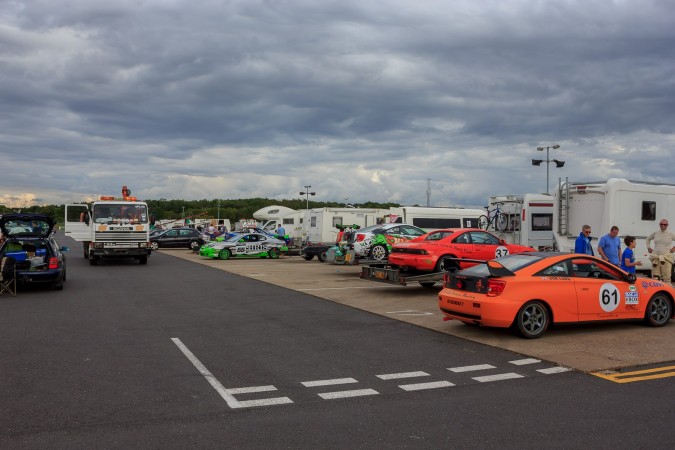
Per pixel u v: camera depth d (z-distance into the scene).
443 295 9.03
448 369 6.73
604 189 14.79
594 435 4.60
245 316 10.48
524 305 8.26
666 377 6.37
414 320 10.03
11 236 15.74
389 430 4.70
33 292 13.89
